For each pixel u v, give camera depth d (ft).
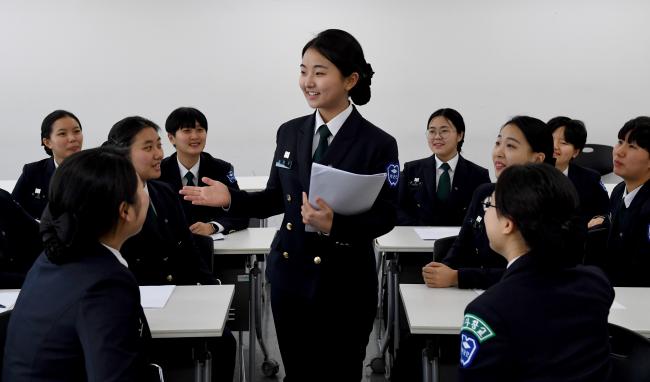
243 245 9.03
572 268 3.64
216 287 6.55
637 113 16.56
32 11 16.03
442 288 6.63
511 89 16.63
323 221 5.07
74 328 3.41
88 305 3.40
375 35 16.49
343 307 5.65
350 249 5.57
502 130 7.13
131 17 16.24
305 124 5.70
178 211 7.41
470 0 16.28
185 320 5.50
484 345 3.34
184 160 9.91
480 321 3.40
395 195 5.54
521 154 6.88
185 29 16.39
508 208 3.55
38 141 16.55
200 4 16.30
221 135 16.94
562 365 3.27
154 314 5.65
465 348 3.47
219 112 16.81
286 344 5.90
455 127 10.80
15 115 16.42
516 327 3.32
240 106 16.80
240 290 8.59
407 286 6.73
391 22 16.43
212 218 10.02
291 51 16.56
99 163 3.62
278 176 6.06
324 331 5.72
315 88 5.21
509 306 3.38
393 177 5.49
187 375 6.00
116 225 3.69
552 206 3.44
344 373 5.87
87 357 3.30
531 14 16.28
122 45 16.34
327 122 5.51
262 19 16.42
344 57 5.13
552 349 3.29
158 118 16.71
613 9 16.14
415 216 11.21
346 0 16.37
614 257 7.61
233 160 17.10
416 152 17.04
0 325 4.41
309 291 5.56
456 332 5.47
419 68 16.62
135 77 16.49
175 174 9.87
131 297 3.56
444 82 16.67
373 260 5.85
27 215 7.30
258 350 10.10
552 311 3.36
